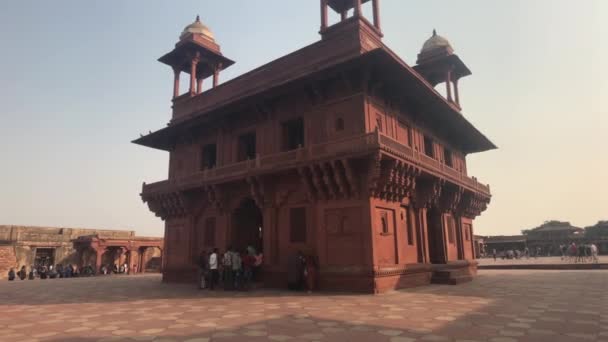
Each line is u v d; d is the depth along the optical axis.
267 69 19.28
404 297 12.38
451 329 7.46
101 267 37.66
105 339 7.03
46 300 13.45
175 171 23.30
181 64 24.88
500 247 61.03
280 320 8.62
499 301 11.28
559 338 6.65
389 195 15.36
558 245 57.69
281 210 17.00
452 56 23.58
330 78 15.90
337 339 6.73
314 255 15.37
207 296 13.89
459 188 20.53
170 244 22.38
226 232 19.05
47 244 39.81
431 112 19.81
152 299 13.28
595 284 16.03
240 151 19.81
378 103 16.02
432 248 20.14
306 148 15.50
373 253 13.73
